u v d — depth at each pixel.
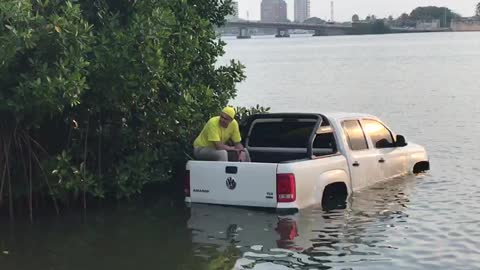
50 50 9.48
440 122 22.00
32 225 9.52
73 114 10.60
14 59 9.24
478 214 9.50
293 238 8.38
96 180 10.59
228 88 13.45
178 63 11.56
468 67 60.59
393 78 48.22
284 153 10.57
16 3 8.97
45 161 10.12
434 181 11.75
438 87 38.69
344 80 47.41
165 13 10.40
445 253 7.74
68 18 9.61
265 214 9.26
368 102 30.02
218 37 13.22
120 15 11.30
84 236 8.86
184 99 11.40
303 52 126.88
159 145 11.82
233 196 9.44
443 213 9.55
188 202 9.81
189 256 7.85
